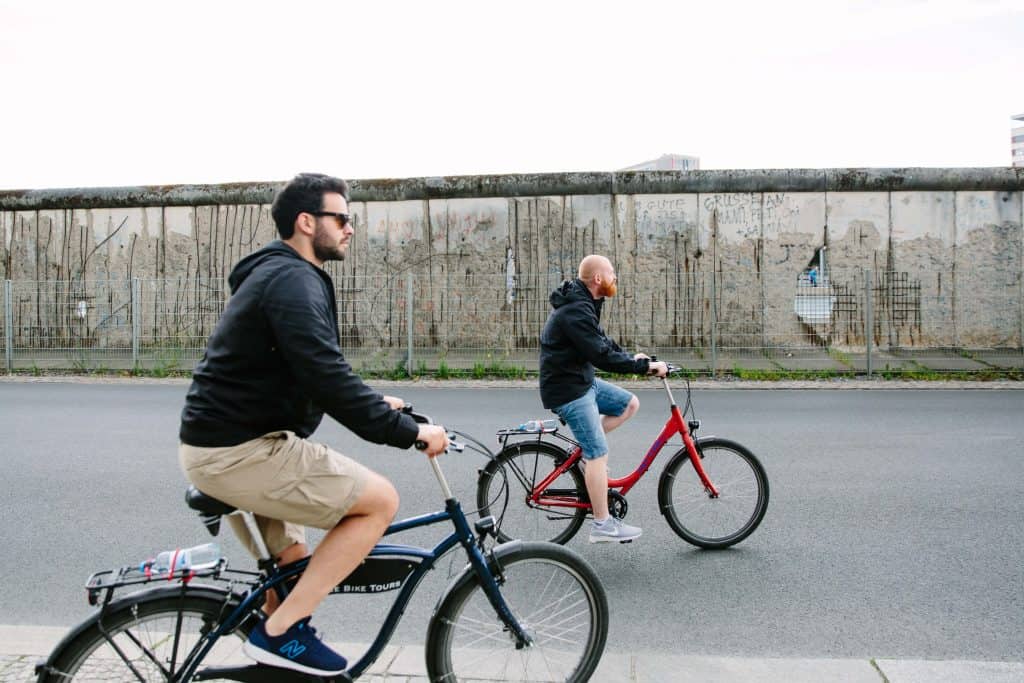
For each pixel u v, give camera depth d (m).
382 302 14.34
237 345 2.60
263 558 2.88
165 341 14.45
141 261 16.53
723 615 4.02
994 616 3.97
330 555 2.72
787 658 3.52
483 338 14.30
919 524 5.38
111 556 4.88
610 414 5.24
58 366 14.59
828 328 14.39
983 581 4.41
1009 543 5.00
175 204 16.33
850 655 3.57
